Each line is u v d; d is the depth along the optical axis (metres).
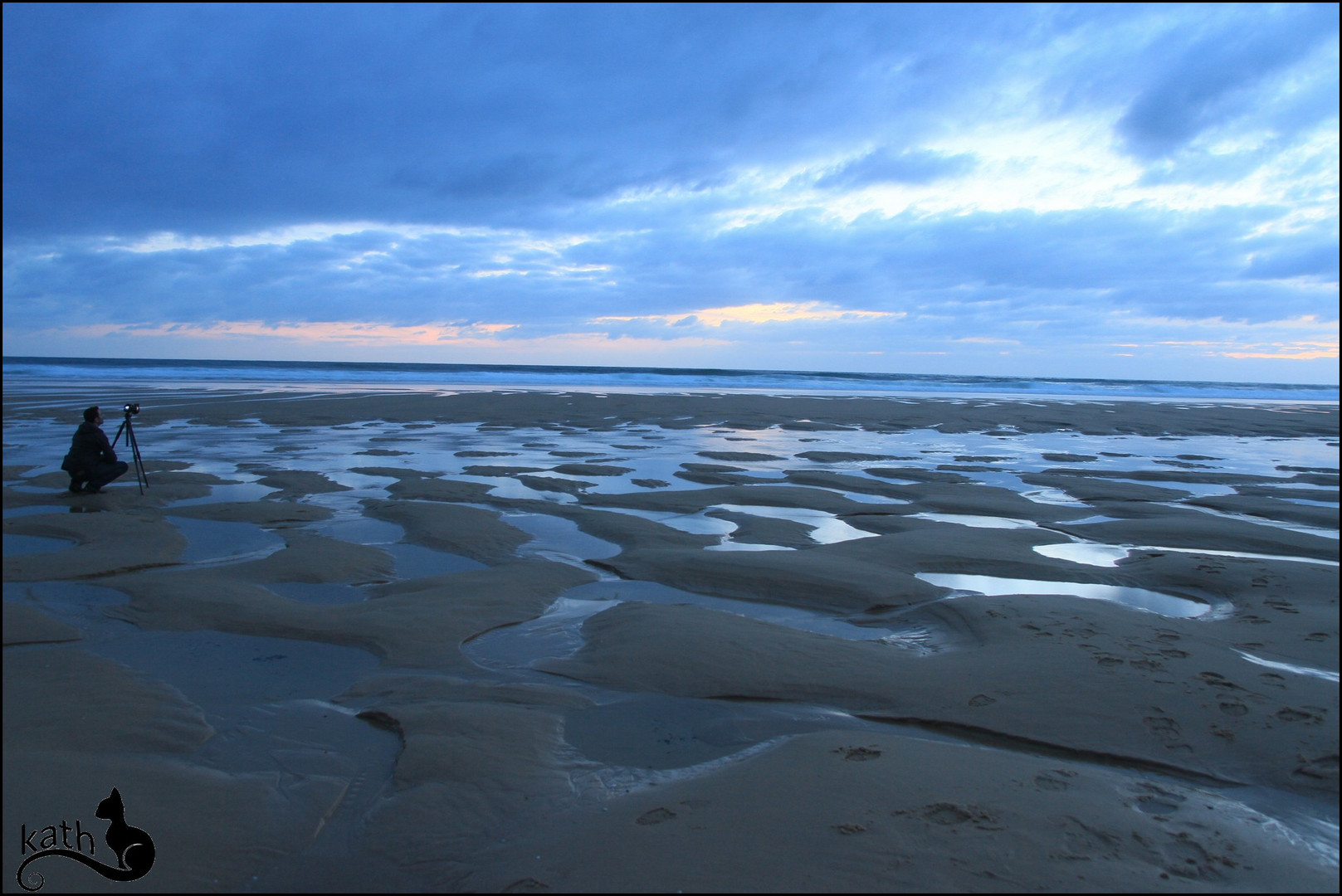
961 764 3.56
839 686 4.52
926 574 7.04
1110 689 4.32
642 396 34.78
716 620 5.55
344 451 15.12
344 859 2.99
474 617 5.72
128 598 6.17
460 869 2.92
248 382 43.25
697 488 11.42
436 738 3.88
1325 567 7.04
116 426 19.02
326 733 4.01
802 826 3.06
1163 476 13.31
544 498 10.59
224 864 2.94
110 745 3.79
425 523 8.77
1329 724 3.92
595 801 3.36
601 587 6.69
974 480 12.59
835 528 8.98
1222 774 3.56
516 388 42.78
